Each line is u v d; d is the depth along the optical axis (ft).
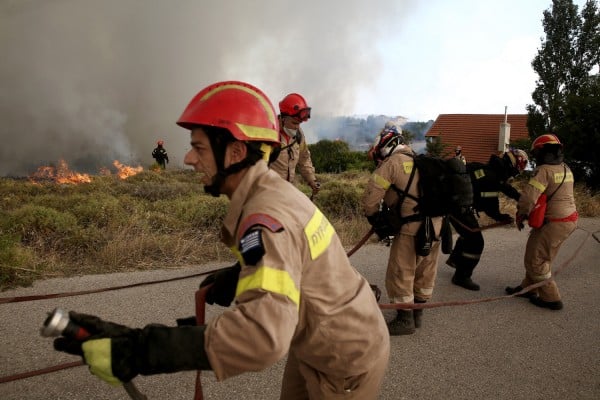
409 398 10.64
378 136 13.87
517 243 25.55
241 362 3.89
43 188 41.37
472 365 12.24
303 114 16.02
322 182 51.88
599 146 42.78
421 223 12.87
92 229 20.92
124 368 3.79
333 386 5.39
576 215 15.98
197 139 4.82
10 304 13.76
